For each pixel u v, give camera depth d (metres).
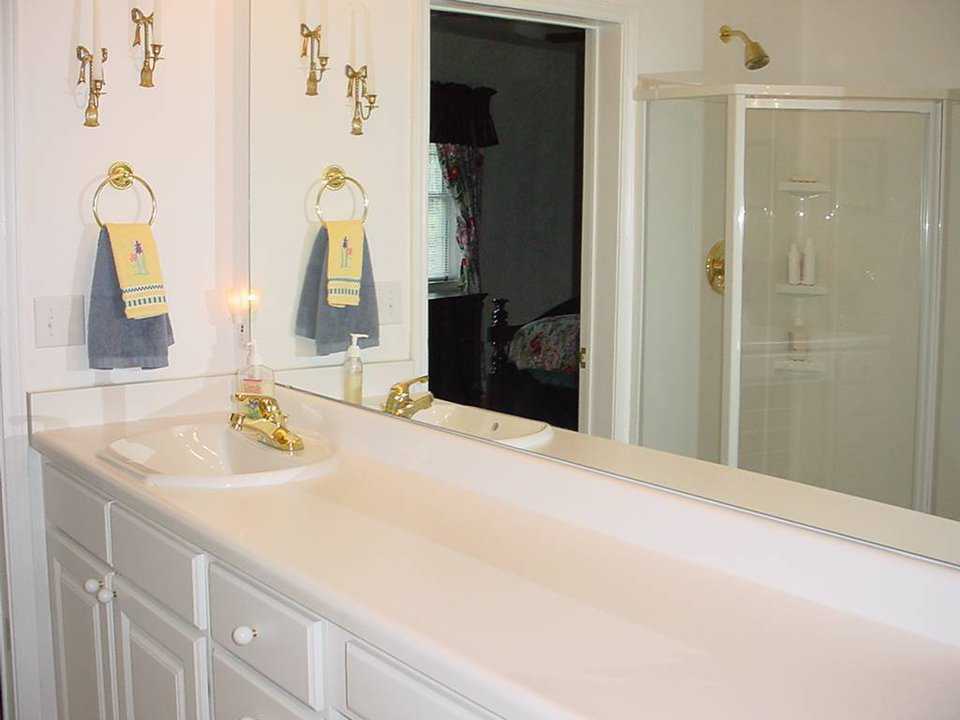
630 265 1.60
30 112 2.36
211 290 2.67
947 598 1.22
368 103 2.18
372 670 1.37
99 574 2.17
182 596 1.84
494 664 1.19
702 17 1.46
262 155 2.50
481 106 1.87
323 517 1.77
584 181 1.67
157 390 2.57
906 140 1.21
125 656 2.11
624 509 1.62
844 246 1.29
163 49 2.53
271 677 1.60
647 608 1.35
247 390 2.45
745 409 1.43
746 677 1.16
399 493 1.92
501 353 1.86
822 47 1.30
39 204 2.39
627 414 1.62
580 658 1.20
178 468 2.28
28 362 2.42
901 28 1.21
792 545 1.38
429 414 2.05
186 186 2.60
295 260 2.43
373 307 2.20
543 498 1.77
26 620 2.49
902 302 1.22
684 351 1.51
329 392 2.36
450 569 1.50
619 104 1.60
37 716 2.54
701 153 1.47
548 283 1.75
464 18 1.91
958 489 1.19
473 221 1.91
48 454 2.34
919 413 1.21
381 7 2.14
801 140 1.33
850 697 1.11
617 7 1.59
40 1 2.35
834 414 1.32
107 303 2.43
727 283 1.44
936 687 1.13
